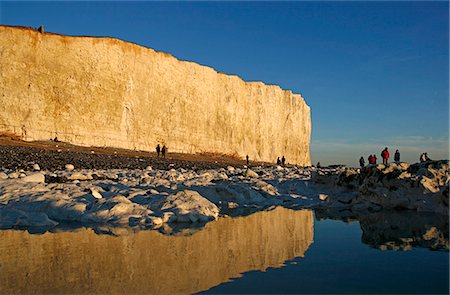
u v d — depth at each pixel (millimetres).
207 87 44094
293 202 11734
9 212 7871
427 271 4461
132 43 35938
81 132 31625
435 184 9703
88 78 32562
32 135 28828
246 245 5855
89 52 32875
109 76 33812
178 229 7195
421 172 10164
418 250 5469
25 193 9133
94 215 7992
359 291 3824
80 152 25156
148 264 4781
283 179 14992
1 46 29109
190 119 41656
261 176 17484
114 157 24297
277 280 4180
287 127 56594
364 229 7293
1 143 24516
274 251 5488
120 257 5098
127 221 7809
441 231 7012
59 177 12844
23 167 15492
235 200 11094
